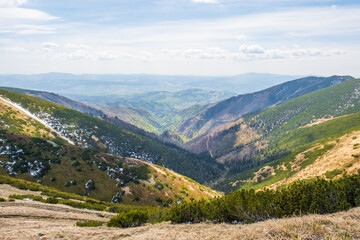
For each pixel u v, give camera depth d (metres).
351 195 14.03
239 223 15.16
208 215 16.84
